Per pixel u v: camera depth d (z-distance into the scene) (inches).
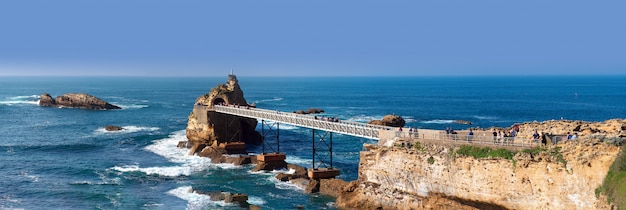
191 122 3668.8
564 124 2004.2
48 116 5856.3
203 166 3041.3
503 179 1720.0
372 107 7603.4
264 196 2393.0
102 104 6840.6
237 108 3380.9
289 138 3993.6
